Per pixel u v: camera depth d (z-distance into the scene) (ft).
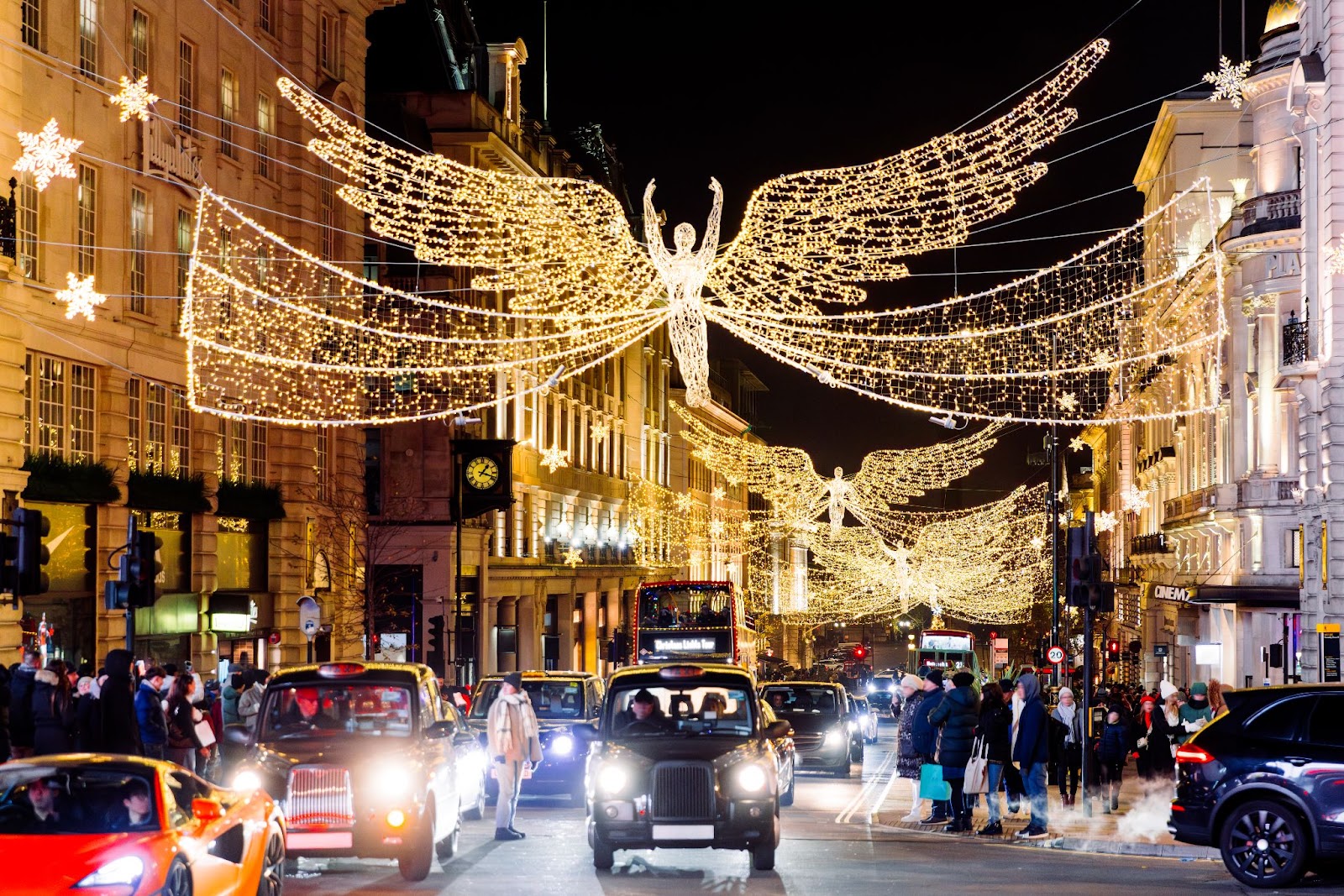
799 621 377.91
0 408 82.99
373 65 176.86
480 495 152.46
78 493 92.89
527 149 197.67
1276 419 144.97
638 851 58.90
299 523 129.08
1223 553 165.48
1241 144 196.65
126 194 100.53
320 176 133.69
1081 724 82.43
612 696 55.36
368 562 138.10
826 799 89.71
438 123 174.91
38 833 34.73
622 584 244.63
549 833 65.92
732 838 50.29
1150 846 58.65
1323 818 47.65
